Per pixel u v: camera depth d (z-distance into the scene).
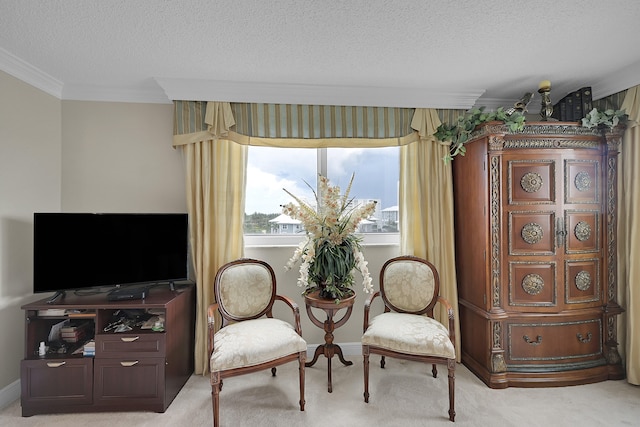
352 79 2.40
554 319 2.28
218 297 2.25
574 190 2.30
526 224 2.28
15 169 2.13
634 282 2.24
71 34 1.79
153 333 1.99
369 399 2.09
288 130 2.59
